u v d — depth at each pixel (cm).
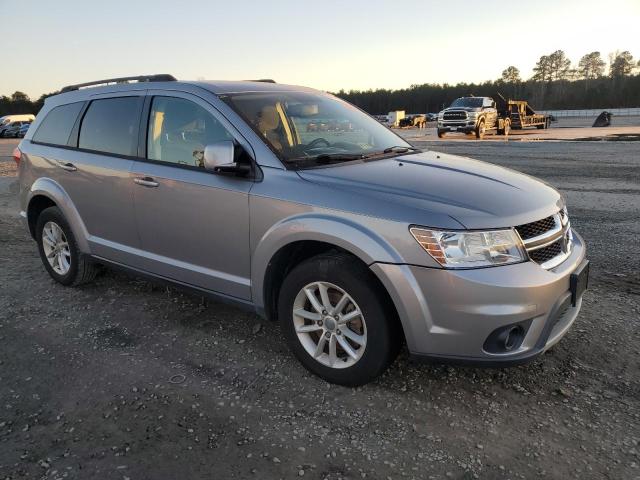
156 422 291
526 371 334
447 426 283
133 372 343
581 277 316
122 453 266
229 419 292
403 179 319
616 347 361
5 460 262
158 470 254
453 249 272
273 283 342
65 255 493
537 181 362
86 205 446
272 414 296
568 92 10675
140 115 408
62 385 329
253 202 330
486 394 311
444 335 279
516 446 266
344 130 409
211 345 378
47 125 498
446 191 303
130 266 426
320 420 290
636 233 636
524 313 273
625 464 252
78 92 477
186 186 365
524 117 3666
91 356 365
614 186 977
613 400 302
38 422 293
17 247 648
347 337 315
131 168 403
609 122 3806
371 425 285
